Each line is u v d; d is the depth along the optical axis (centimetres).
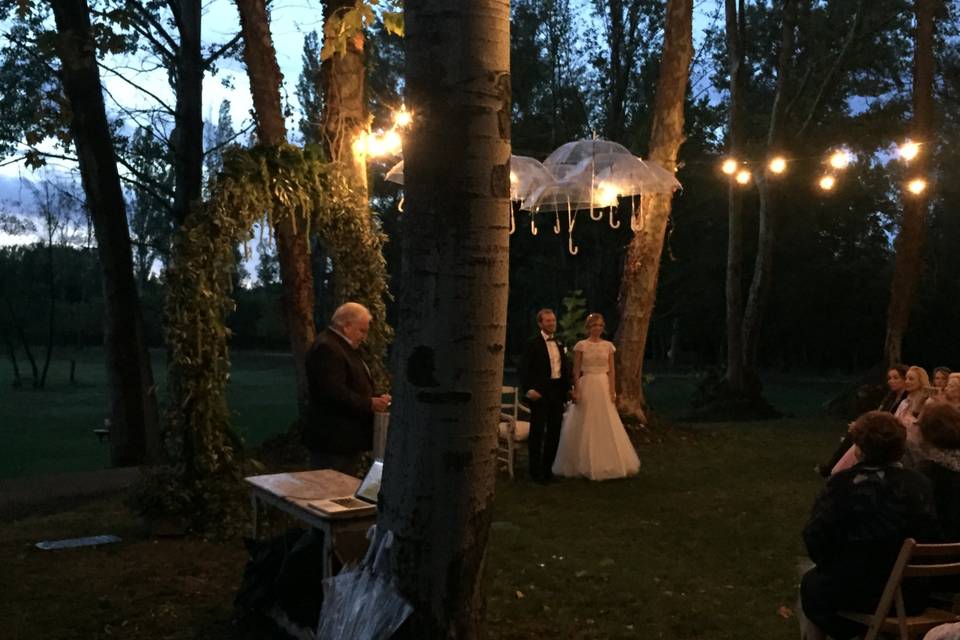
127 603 542
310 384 600
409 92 331
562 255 3816
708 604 558
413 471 336
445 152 325
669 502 885
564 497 907
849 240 4288
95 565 630
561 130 3759
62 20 1450
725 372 2209
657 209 1375
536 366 982
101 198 1455
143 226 5203
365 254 862
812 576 407
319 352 596
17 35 1551
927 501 388
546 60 3772
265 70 1105
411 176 332
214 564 627
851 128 2644
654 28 3284
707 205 3631
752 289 2225
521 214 3756
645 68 3456
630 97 3606
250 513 705
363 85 1063
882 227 4312
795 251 3981
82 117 1441
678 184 1177
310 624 441
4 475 1570
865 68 2614
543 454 991
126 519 783
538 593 573
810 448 1287
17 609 531
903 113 2567
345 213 831
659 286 4006
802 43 2698
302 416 1152
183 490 698
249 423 2327
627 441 1038
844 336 4322
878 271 4228
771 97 3450
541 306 4484
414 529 336
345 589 360
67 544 689
